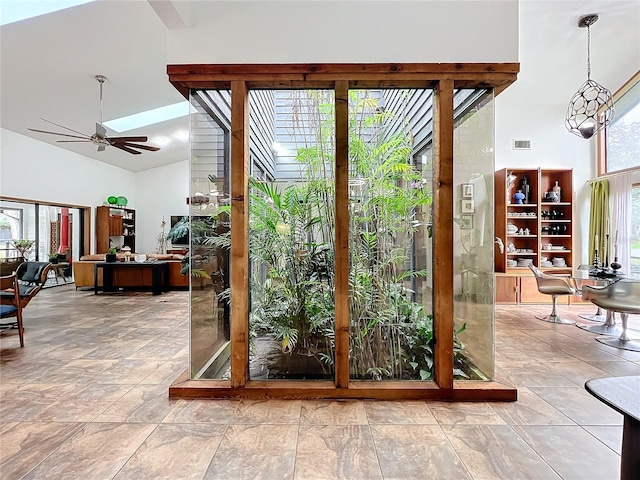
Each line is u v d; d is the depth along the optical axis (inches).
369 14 95.9
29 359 128.4
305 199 115.5
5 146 270.8
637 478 52.2
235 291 98.2
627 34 174.6
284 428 82.2
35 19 158.1
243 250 98.7
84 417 86.9
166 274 303.7
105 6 154.7
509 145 237.9
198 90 104.0
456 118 106.7
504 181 230.7
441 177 97.8
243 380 98.0
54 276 335.3
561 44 180.5
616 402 50.5
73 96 232.7
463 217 109.0
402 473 67.0
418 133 119.9
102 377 111.7
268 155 155.0
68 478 65.3
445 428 82.2
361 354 109.2
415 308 112.4
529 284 228.5
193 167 113.8
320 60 96.0
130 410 90.4
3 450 73.5
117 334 162.9
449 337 97.0
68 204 335.3
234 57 96.3
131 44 183.5
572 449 74.1
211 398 97.0
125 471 67.2
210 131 118.2
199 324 115.3
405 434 79.7
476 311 109.0
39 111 245.6
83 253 362.3
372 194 112.5
